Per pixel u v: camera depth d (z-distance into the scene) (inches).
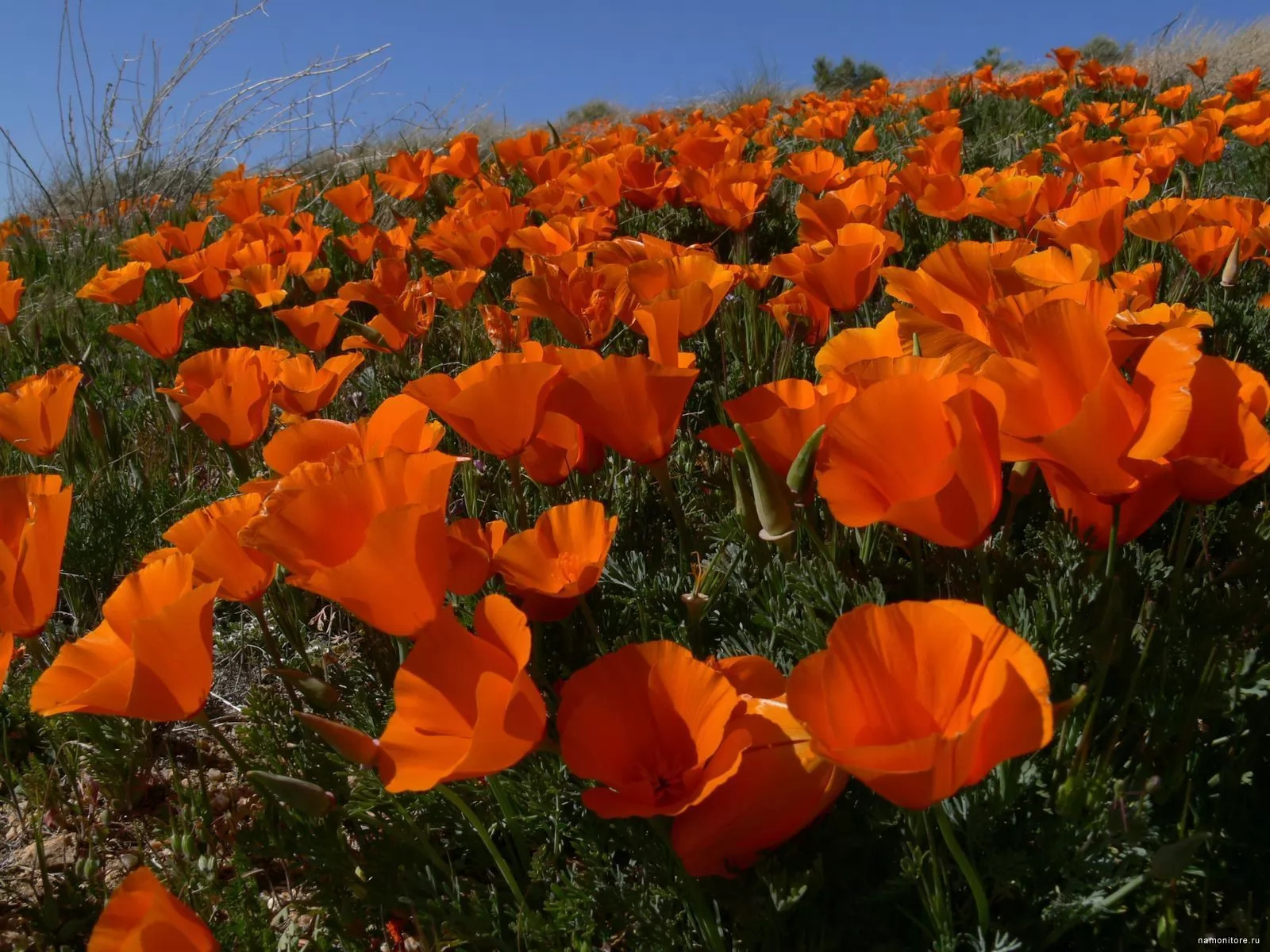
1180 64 83.0
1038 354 12.3
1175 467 12.2
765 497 15.0
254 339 37.5
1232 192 39.6
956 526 11.9
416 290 27.0
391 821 15.8
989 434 11.8
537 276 21.2
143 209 57.7
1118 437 11.9
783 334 25.5
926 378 11.9
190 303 27.2
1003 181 26.0
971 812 13.0
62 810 18.5
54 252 57.2
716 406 24.2
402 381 28.3
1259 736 13.5
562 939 14.0
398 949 15.0
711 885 13.2
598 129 96.1
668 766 12.4
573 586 13.8
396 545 12.1
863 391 11.9
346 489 13.0
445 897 14.9
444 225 32.0
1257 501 19.1
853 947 13.2
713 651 17.2
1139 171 29.9
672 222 39.0
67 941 16.0
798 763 11.9
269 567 15.2
